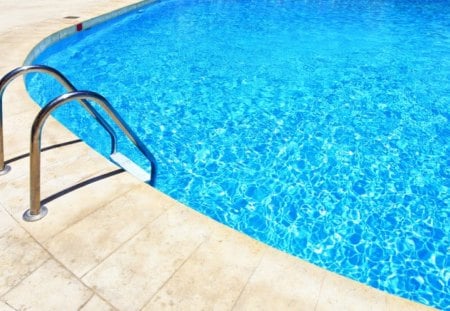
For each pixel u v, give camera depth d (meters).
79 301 2.11
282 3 14.01
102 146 4.70
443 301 2.87
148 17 11.29
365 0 14.90
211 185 4.08
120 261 2.38
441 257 3.24
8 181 3.07
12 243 2.47
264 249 2.52
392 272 3.10
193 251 2.47
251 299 2.15
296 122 5.36
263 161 4.49
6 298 2.11
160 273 2.31
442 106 5.87
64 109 5.58
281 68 7.43
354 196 3.95
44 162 3.35
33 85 6.38
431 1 14.72
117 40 9.05
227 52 8.32
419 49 8.69
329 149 4.74
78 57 7.88
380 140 4.93
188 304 2.12
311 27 10.58
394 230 3.53
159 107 5.73
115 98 5.99
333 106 5.85
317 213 3.73
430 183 4.14
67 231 2.59
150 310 2.08
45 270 2.29
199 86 6.52
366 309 2.12
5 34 7.77
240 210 3.76
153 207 2.86
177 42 8.99
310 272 2.35
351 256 3.25
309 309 2.11
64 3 11.23
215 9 12.72
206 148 4.72
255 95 6.20
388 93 6.34
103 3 11.33
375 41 9.29
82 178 3.16
